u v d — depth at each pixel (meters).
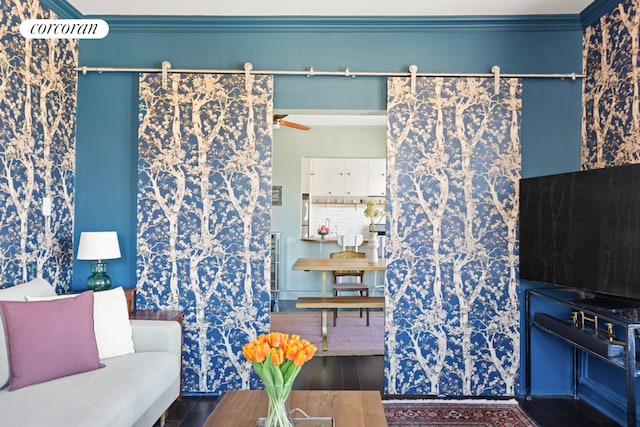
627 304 2.44
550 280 2.83
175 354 2.71
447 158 3.23
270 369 1.46
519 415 2.84
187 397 3.19
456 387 3.22
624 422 2.69
